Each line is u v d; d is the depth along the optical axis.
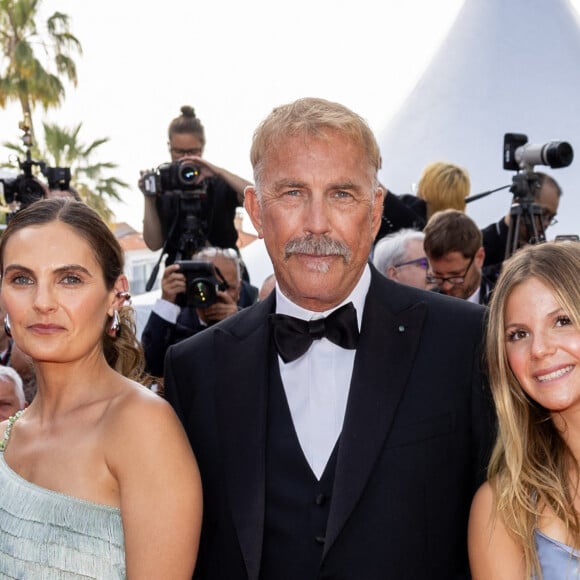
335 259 2.20
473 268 4.27
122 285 2.20
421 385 2.27
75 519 1.96
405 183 8.11
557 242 2.19
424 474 2.21
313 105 2.23
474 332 2.33
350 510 2.16
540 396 2.07
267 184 2.21
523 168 4.91
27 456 2.09
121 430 2.00
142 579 1.93
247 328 2.48
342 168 2.16
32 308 2.03
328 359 2.34
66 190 5.07
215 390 2.40
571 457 2.19
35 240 2.04
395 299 2.41
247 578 2.23
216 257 4.39
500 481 2.15
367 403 2.24
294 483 2.24
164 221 4.94
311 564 2.19
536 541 2.11
